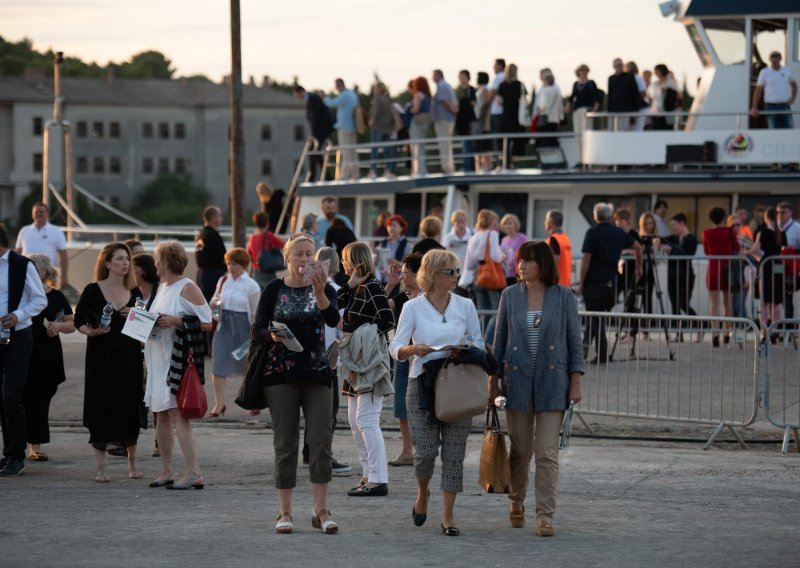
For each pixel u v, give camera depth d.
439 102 28.86
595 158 26.64
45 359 13.45
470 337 10.11
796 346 17.30
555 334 9.96
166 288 11.89
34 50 184.75
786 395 17.02
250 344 9.99
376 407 11.70
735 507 10.95
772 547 9.30
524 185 27.55
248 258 16.62
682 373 15.57
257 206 136.62
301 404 9.98
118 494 11.65
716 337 15.11
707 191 26.75
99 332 12.20
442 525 9.91
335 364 10.34
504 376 10.05
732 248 22.84
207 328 11.91
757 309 22.69
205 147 135.75
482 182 27.39
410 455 13.43
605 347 16.09
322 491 9.98
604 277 20.41
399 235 21.19
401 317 10.09
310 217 22.72
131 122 133.50
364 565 8.72
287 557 8.96
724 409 16.03
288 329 9.71
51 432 15.91
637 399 15.60
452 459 9.90
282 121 137.00
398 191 28.83
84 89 133.38
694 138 25.95
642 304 22.84
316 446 9.91
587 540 9.59
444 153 29.16
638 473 12.66
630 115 26.39
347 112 31.25
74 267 34.44
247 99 136.50
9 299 12.72
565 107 29.09
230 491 11.85
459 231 21.67
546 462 9.88
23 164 129.62
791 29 27.52
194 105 135.12
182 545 9.35
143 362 12.55
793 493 11.61
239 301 16.48
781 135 25.58
